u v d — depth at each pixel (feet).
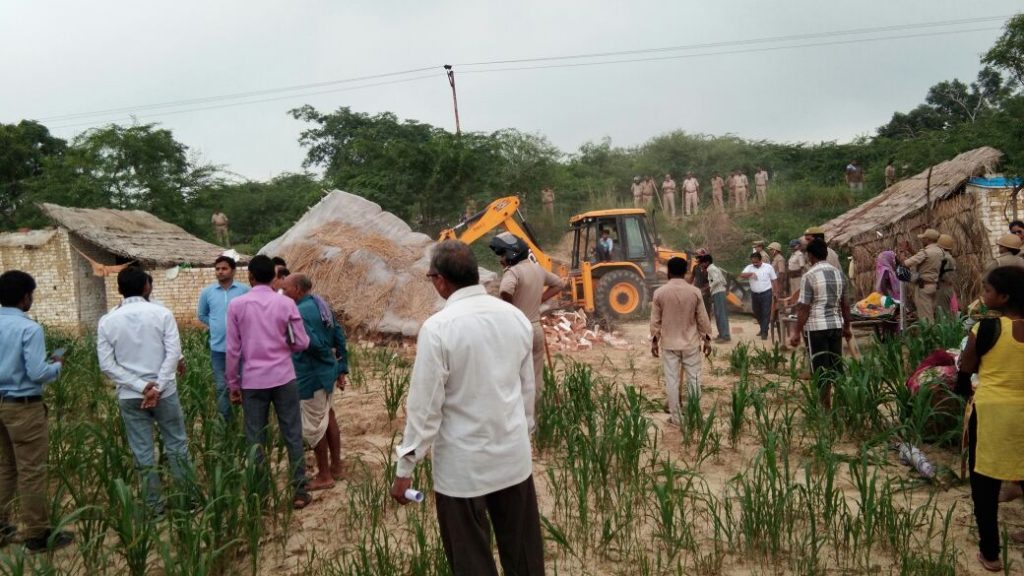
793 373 21.70
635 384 27.86
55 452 17.34
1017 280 12.16
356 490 16.62
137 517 12.23
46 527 14.07
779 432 18.61
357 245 40.88
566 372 24.08
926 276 28.73
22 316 14.11
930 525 13.44
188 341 34.40
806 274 21.30
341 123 120.88
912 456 17.12
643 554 13.50
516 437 9.87
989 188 42.29
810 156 112.88
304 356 16.63
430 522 14.90
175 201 86.12
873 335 23.25
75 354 32.09
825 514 13.76
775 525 13.37
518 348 10.03
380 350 35.78
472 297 9.82
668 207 90.63
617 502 15.90
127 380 14.89
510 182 86.38
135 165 85.56
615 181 104.42
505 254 19.21
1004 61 41.11
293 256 41.11
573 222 49.73
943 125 134.00
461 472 9.53
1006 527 13.41
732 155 106.93
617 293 45.37
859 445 18.52
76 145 85.66
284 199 106.01
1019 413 11.93
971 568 12.67
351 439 21.30
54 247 50.06
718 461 18.45
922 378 18.67
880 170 91.66
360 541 14.35
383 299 38.83
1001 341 12.14
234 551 13.29
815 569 12.56
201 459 17.65
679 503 14.25
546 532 14.47
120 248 48.34
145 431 15.34
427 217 80.48
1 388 13.71
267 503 15.43
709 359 29.68
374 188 80.18
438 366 9.27
